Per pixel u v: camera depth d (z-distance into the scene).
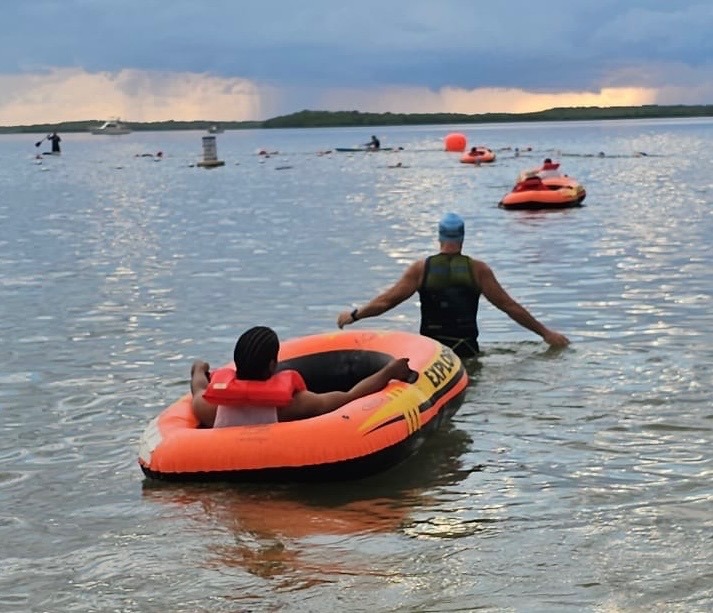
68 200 28.98
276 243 16.75
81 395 7.42
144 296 11.73
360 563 4.35
